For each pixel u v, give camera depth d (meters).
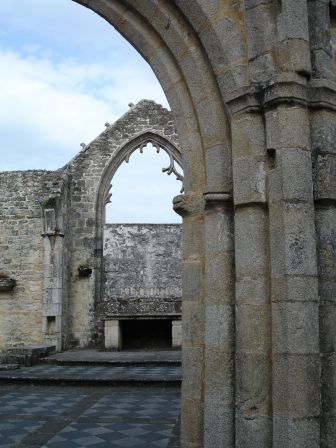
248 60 4.38
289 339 3.81
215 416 4.32
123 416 8.46
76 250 20.39
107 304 18.77
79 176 20.84
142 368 14.16
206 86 4.73
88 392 11.03
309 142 4.13
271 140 4.12
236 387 4.23
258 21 4.30
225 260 4.49
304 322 3.82
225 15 4.55
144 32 5.17
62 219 19.36
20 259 19.62
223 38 4.50
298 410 3.73
